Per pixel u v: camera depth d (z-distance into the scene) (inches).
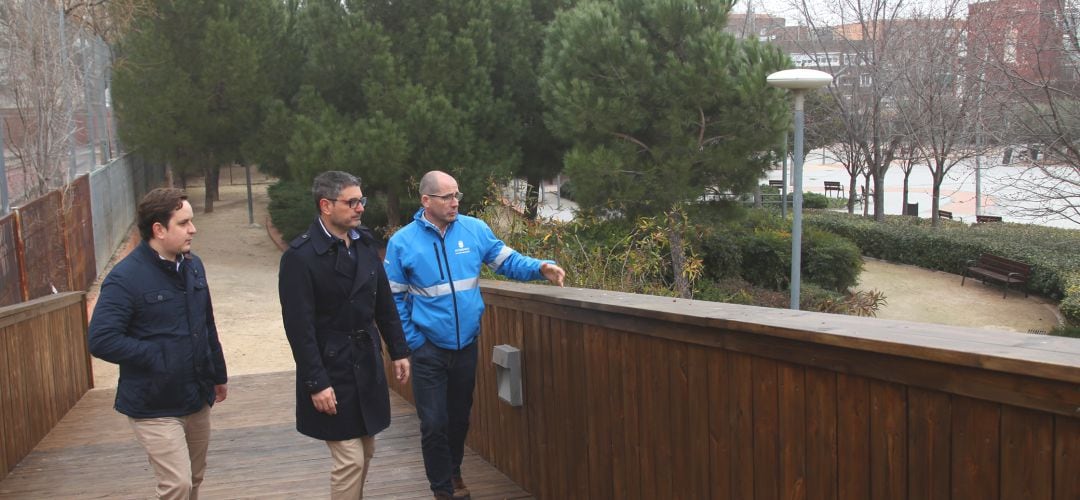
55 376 264.1
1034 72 652.1
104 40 876.6
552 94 539.2
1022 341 78.7
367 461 142.6
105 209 681.6
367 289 136.4
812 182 1971.0
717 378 111.4
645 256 372.2
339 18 708.7
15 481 202.5
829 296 556.1
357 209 133.0
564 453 157.6
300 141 674.8
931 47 820.0
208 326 145.6
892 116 908.0
